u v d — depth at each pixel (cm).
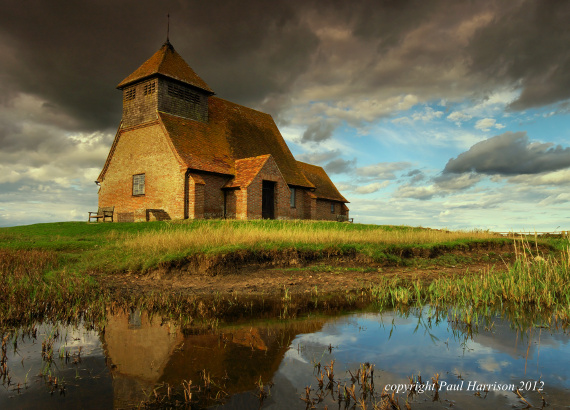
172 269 1214
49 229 2403
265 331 614
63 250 1727
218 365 457
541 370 443
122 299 890
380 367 451
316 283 1102
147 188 2719
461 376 423
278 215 2870
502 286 905
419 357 486
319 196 3706
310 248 1395
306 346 532
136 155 2823
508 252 1923
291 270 1257
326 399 361
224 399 361
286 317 715
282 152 3603
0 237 2062
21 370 447
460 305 820
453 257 1659
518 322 675
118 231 2158
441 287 996
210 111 3212
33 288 945
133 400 361
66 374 433
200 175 2591
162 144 2631
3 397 369
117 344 545
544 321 682
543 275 1083
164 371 438
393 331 611
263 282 1109
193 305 830
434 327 638
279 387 390
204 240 1396
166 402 356
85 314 731
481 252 1859
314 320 690
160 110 2698
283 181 2919
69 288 937
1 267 1204
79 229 2350
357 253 1454
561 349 520
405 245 1634
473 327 636
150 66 2836
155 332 610
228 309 789
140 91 2823
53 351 518
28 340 573
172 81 2788
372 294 950
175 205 2514
